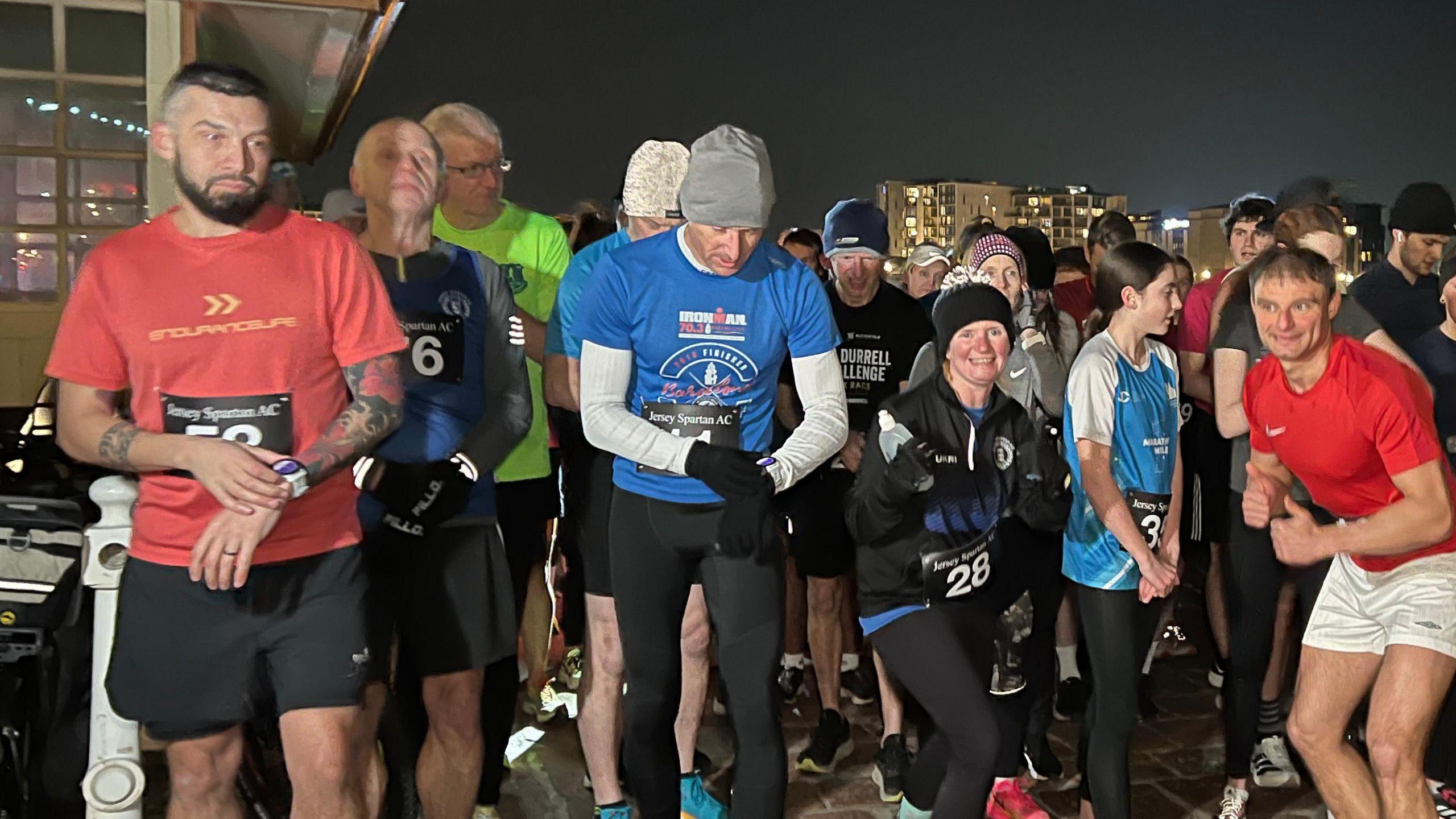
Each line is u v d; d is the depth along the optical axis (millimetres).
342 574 2516
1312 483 3236
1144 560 3238
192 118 2305
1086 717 3529
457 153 3973
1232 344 3883
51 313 4508
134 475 2861
